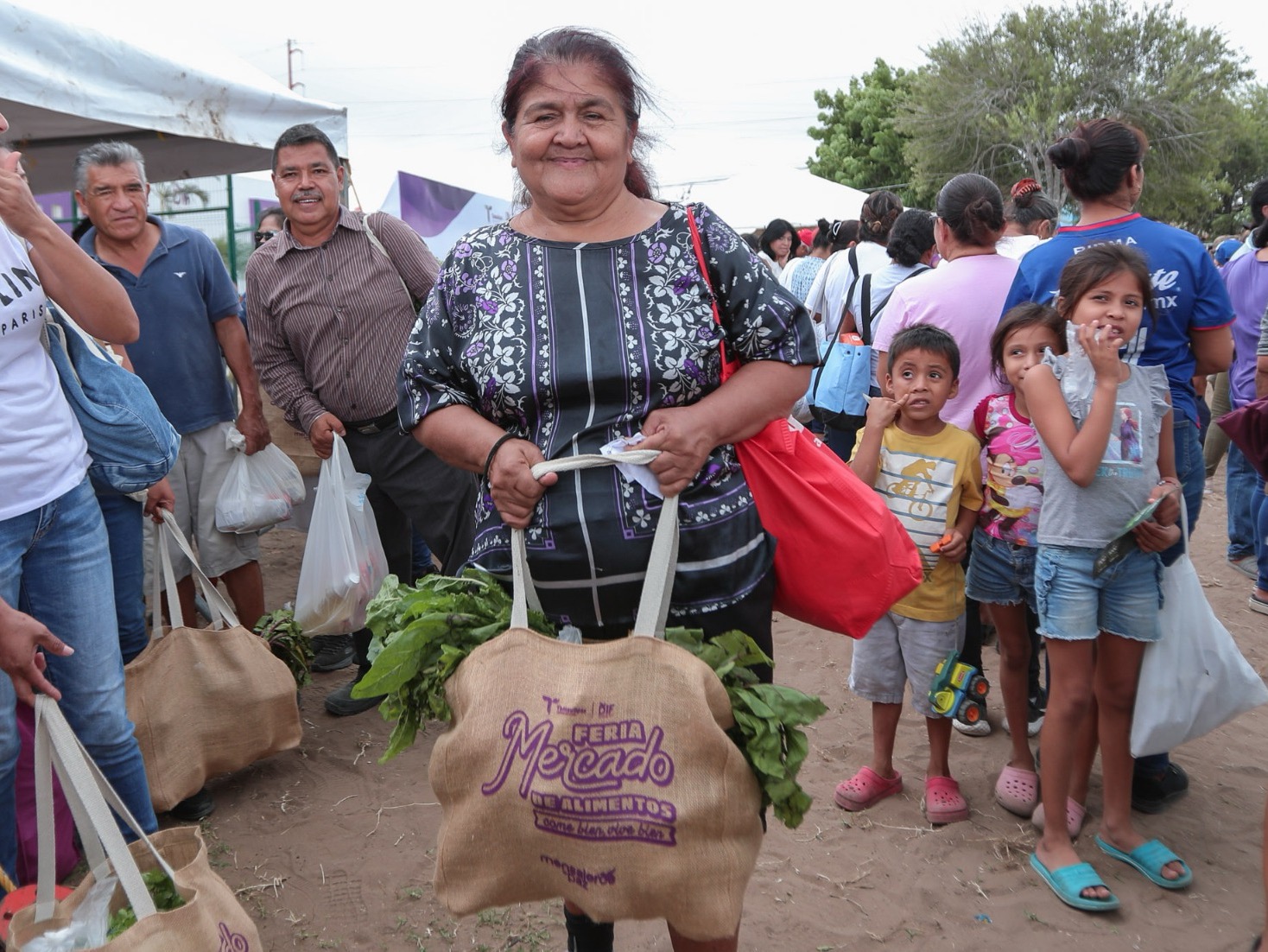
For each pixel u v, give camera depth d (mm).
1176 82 36625
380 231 4246
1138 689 3029
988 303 3717
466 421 1993
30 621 2172
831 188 18141
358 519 4156
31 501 2438
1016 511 3254
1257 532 5676
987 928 2895
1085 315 2867
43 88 4352
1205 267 3248
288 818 3557
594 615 1952
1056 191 37406
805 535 2043
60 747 1977
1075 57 37844
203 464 4348
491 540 2045
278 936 2898
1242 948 2793
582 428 1896
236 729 3609
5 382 2426
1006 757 3857
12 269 2457
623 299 1919
